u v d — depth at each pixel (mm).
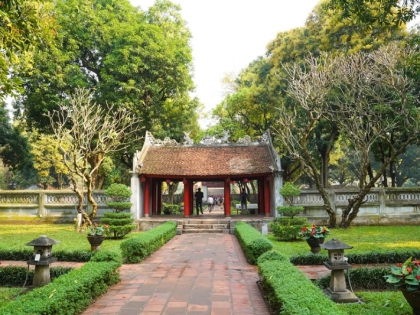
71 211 24000
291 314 5348
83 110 18625
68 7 25531
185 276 10539
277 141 29859
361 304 7594
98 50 26703
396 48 19188
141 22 29344
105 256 9523
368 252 11531
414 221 22641
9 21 9609
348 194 22812
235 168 23125
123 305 7812
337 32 25000
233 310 7449
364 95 20656
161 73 27469
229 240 18234
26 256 12617
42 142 42594
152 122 29609
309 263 11555
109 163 32500
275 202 22016
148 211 24062
